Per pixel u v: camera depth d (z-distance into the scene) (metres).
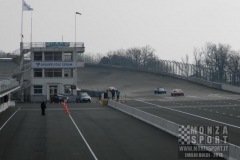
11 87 69.06
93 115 66.06
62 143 39.50
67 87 108.50
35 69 107.75
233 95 106.62
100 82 179.12
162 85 149.88
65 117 63.25
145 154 33.69
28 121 58.22
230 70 174.75
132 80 173.12
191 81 148.38
